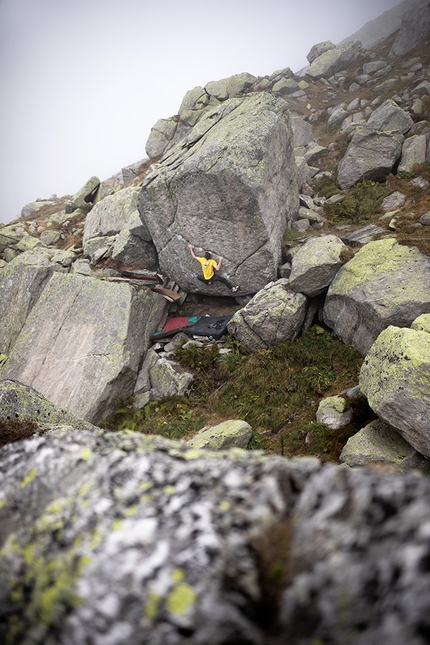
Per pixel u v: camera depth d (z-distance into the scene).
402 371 7.17
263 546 1.08
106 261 17.25
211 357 12.52
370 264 11.62
